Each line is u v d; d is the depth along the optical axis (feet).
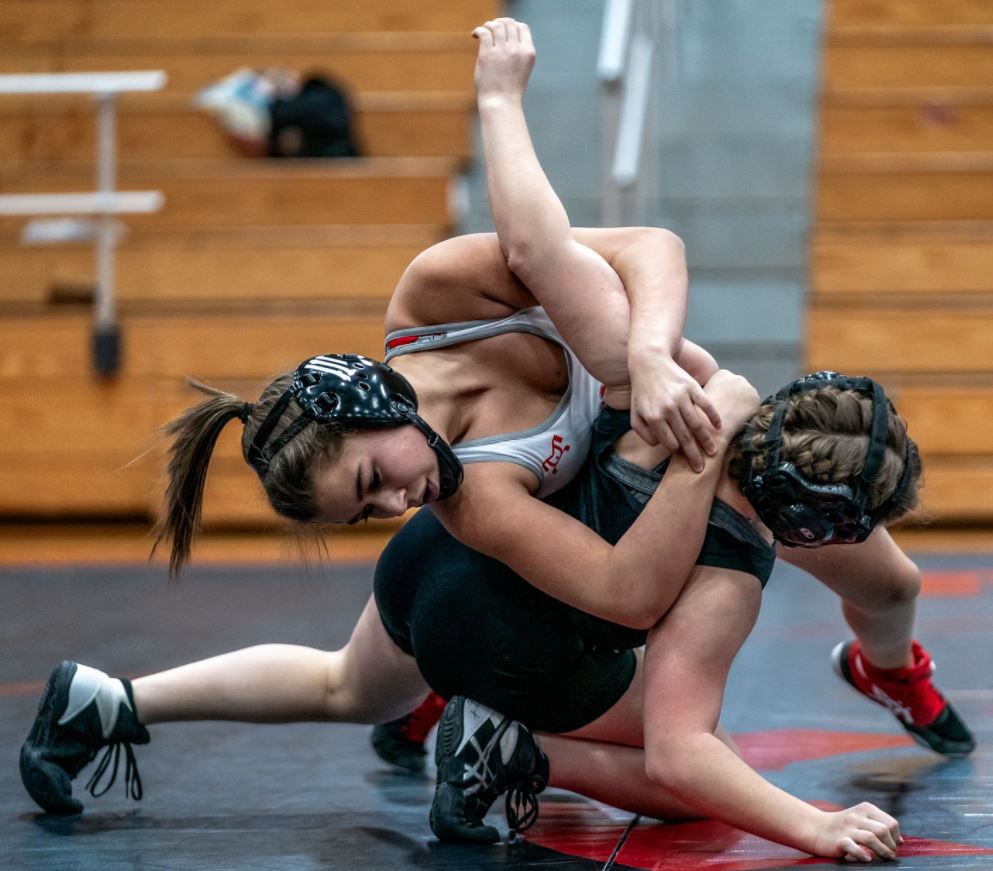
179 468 15.81
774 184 49.24
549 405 15.57
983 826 15.48
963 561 38.24
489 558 15.84
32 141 51.44
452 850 15.10
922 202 48.24
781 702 22.50
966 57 51.62
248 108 50.31
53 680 16.87
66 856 14.96
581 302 14.74
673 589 14.38
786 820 14.11
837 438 13.58
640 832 15.84
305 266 47.03
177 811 16.97
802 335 46.11
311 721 17.60
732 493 14.55
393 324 15.76
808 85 51.24
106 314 45.62
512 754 15.57
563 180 50.29
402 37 52.95
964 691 23.24
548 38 53.67
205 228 49.19
